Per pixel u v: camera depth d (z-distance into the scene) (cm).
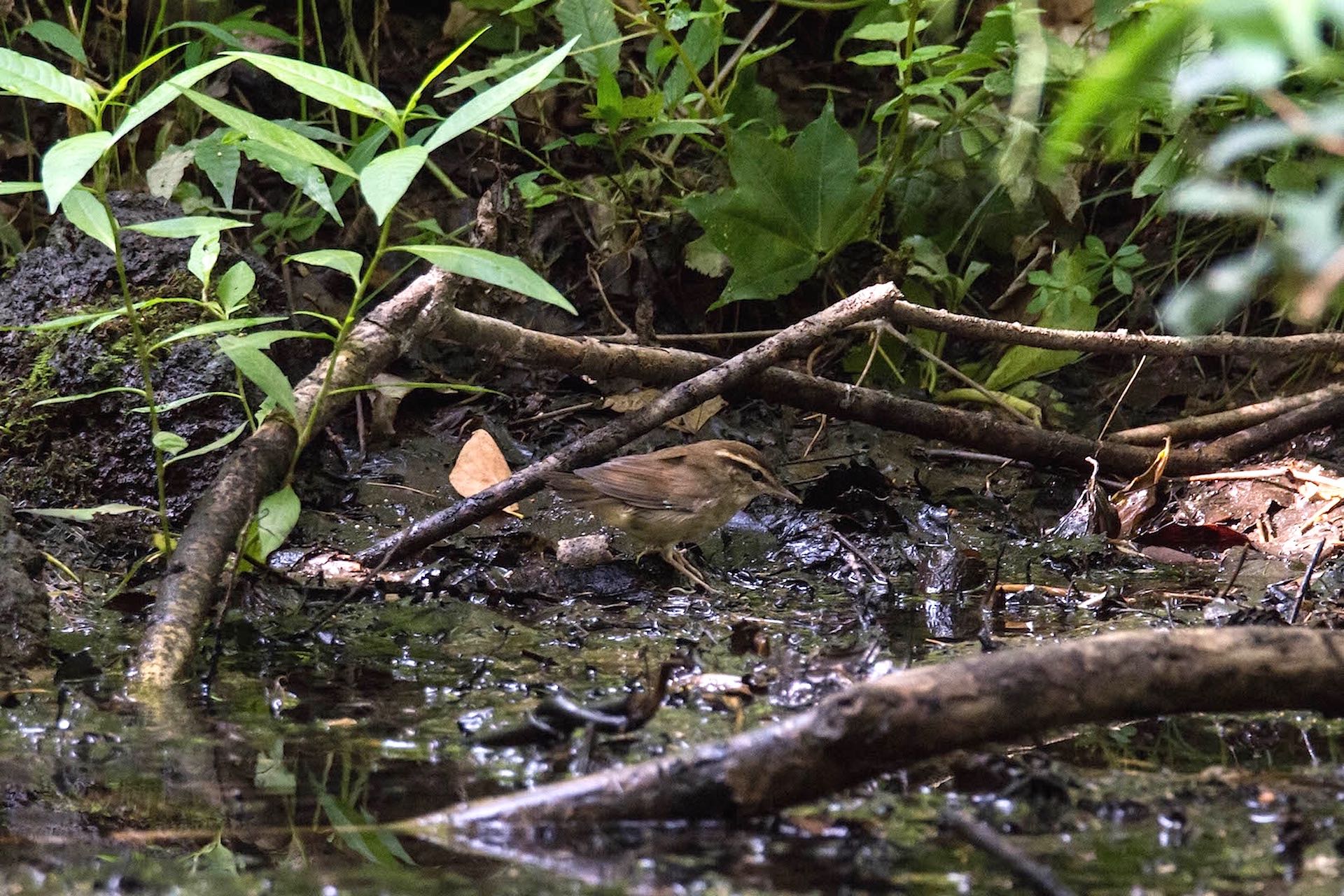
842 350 1430
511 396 1372
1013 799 641
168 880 560
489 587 1012
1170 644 597
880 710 581
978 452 1307
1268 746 727
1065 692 586
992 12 1209
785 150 1300
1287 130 416
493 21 1444
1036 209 1408
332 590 1006
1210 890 540
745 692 791
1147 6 971
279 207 1476
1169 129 1209
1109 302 1407
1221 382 1426
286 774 675
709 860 572
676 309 1454
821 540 1145
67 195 870
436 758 698
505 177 1391
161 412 997
